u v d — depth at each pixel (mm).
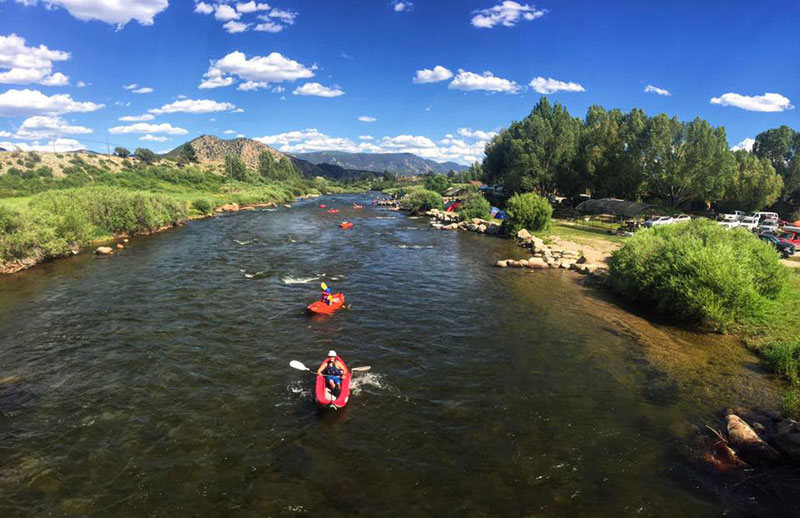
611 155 62094
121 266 31078
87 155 110500
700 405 12867
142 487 9711
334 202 108688
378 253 37156
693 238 22609
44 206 37094
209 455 10797
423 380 14680
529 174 72875
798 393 13164
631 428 11836
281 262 32844
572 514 8852
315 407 12992
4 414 12578
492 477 10000
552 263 32219
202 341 17797
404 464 10461
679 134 57562
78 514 8945
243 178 135625
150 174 107125
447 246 41406
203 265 31562
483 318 20797
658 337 18281
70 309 21688
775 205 70625
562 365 15766
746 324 18516
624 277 24266
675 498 9242
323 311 21109
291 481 9891
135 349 17016
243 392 13844
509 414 12617
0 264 28938
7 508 9070
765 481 9570
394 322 20172
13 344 17500
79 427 11961
